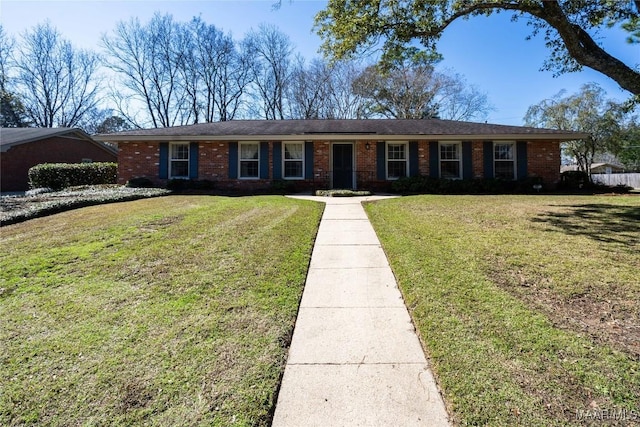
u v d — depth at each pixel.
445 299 3.06
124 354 2.31
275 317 2.84
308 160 13.45
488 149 13.23
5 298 3.20
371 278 3.79
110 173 17.22
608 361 2.14
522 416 1.72
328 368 2.20
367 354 2.36
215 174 13.47
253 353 2.33
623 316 2.71
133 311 2.92
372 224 6.47
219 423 1.73
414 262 4.06
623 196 10.14
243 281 3.58
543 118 25.33
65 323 2.73
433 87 28.89
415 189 12.52
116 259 4.25
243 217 6.74
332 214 7.55
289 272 3.86
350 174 13.59
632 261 3.87
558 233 5.20
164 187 13.46
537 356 2.21
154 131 13.70
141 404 1.85
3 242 5.07
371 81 28.75
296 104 30.70
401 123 15.33
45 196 9.98
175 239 5.11
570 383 1.95
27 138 17.19
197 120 31.47
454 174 13.38
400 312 2.98
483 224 5.93
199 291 3.34
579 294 3.10
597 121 23.27
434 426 1.71
